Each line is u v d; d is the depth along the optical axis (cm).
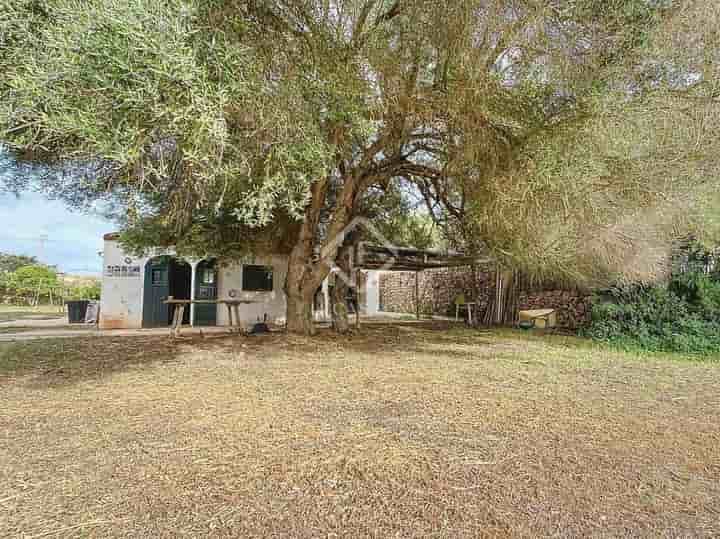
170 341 834
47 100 295
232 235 897
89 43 282
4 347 742
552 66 505
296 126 423
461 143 612
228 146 382
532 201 561
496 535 194
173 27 302
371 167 823
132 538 187
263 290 1296
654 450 298
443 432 329
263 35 432
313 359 657
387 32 524
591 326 973
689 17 469
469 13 484
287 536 191
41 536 187
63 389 454
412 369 582
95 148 322
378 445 300
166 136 357
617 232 607
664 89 508
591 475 257
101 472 252
